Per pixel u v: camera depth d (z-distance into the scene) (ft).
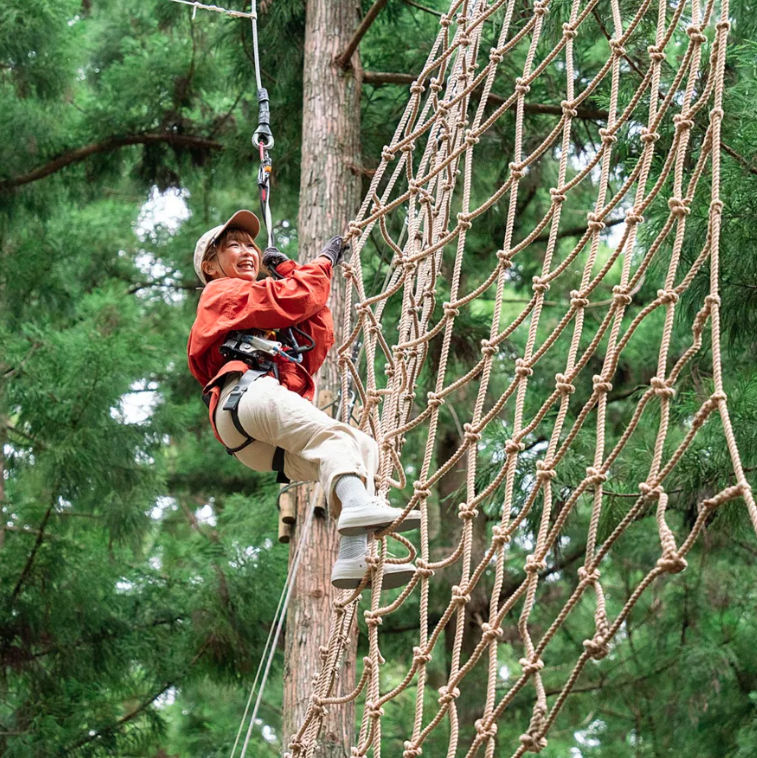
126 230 85.87
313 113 50.44
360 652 71.36
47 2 66.13
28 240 72.13
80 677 61.41
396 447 29.22
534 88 60.18
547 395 65.67
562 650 71.61
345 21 52.29
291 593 43.60
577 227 70.49
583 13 30.22
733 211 41.09
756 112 41.75
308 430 25.84
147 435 65.05
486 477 50.72
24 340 63.21
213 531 77.82
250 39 59.31
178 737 77.00
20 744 56.95
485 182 66.80
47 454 59.93
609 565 71.51
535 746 19.77
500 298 27.40
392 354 31.48
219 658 61.21
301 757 28.68
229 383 27.04
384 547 25.95
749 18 50.98
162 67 68.69
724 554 61.93
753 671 64.28
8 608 60.44
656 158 45.24
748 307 42.65
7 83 68.44
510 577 72.08
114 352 62.13
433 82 35.45
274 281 27.45
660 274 44.55
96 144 68.39
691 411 44.88
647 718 67.77
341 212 48.80
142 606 63.67
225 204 83.82
